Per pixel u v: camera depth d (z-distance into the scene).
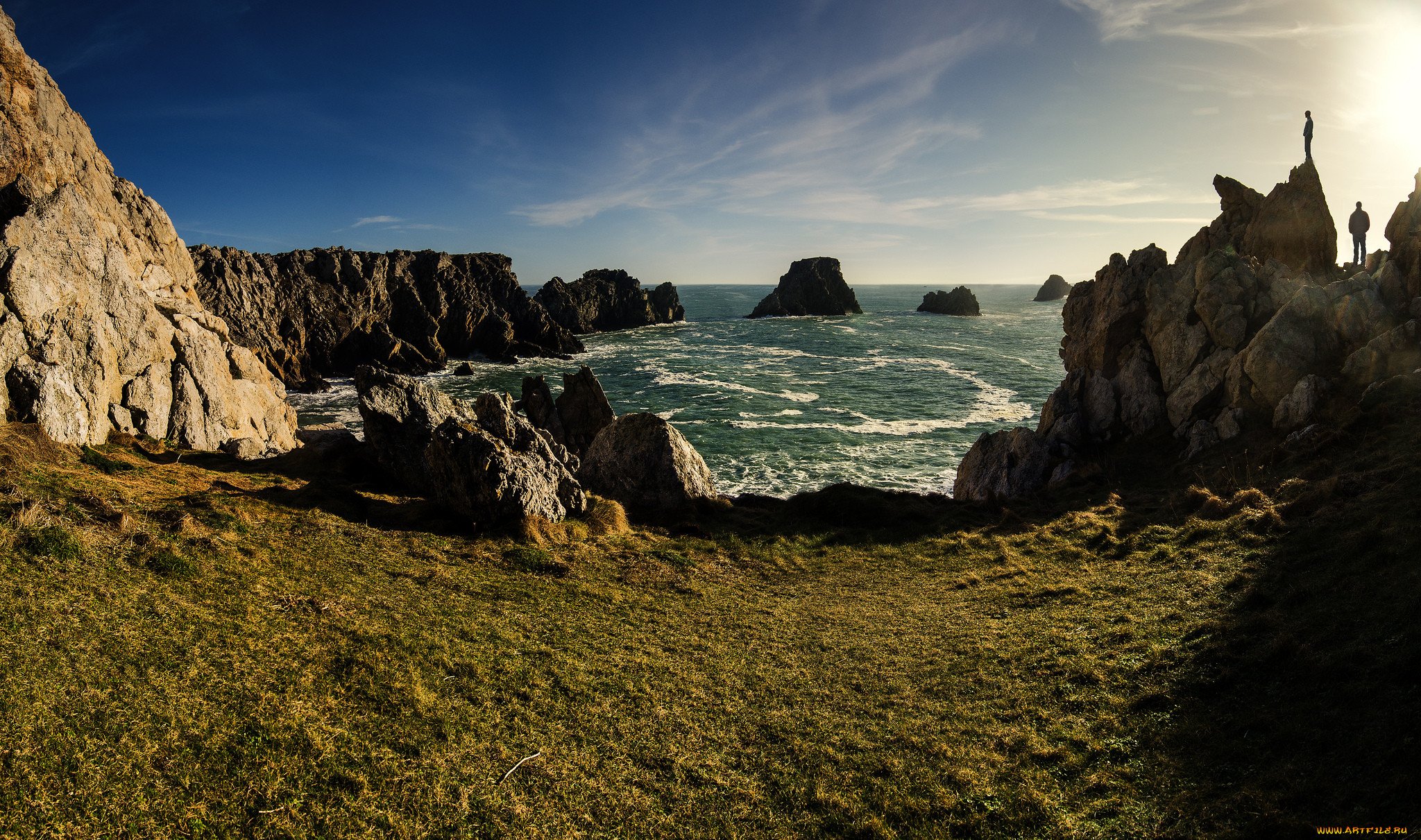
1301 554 18.34
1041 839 9.99
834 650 17.80
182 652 12.66
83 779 9.14
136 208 49.34
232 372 49.19
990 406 79.50
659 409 80.88
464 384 111.12
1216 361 36.94
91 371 31.20
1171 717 12.60
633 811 10.66
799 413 77.06
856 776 11.88
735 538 29.03
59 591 13.55
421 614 16.95
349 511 25.84
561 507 28.20
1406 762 9.38
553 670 14.94
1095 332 43.59
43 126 41.31
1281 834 8.89
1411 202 35.88
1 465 21.19
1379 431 26.69
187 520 19.44
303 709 11.78
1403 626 12.64
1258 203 43.88
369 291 129.88
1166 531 24.61
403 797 10.20
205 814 9.16
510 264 163.38
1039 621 18.78
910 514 32.34
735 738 13.06
